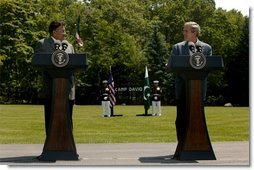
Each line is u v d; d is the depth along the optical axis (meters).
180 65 9.16
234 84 65.56
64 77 9.27
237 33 73.38
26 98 65.75
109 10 72.12
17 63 59.91
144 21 74.50
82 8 70.00
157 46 68.25
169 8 78.12
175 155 9.91
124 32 71.00
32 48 60.09
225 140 15.23
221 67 9.17
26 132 19.70
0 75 59.94
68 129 9.35
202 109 9.40
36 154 10.82
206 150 9.44
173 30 77.75
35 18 61.44
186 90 9.42
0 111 39.91
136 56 70.00
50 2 65.81
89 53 69.19
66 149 9.36
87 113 38.28
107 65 69.06
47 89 9.75
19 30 59.28
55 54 9.06
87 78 69.19
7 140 15.63
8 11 59.00
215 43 71.19
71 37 63.91
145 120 29.17
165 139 16.14
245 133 18.97
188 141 9.41
